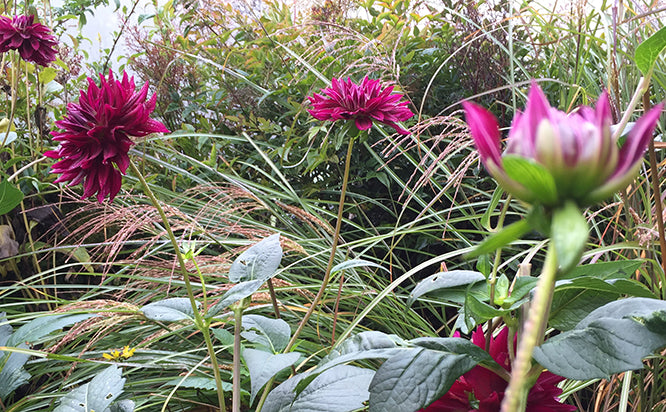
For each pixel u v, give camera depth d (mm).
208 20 2186
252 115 1925
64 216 1606
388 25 1902
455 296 612
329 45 1731
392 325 1247
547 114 248
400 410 455
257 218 1721
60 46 2189
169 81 2131
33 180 1457
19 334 873
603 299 560
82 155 608
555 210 231
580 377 407
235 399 647
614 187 228
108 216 1181
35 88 1837
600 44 1444
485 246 237
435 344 486
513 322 498
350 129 810
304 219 1197
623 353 412
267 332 694
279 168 1839
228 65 2037
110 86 614
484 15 1706
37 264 1455
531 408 502
